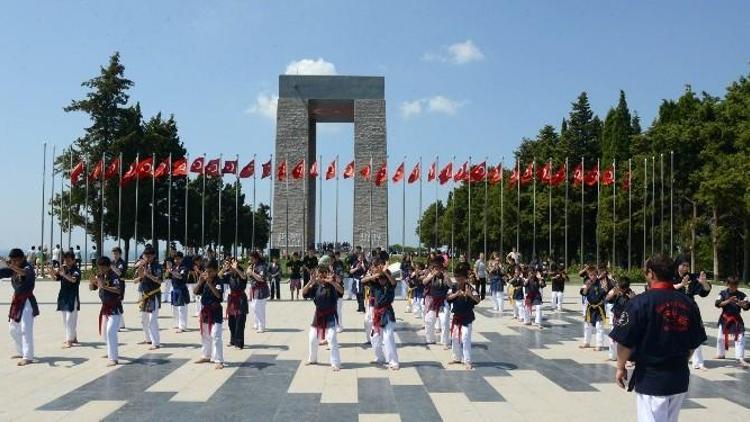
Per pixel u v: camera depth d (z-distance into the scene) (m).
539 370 14.30
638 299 6.63
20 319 14.68
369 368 14.34
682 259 15.18
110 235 64.56
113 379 13.01
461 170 54.25
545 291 41.09
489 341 19.17
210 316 14.39
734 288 15.70
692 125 57.72
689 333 6.49
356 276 27.27
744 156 49.50
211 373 13.67
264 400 11.28
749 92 55.31
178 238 70.56
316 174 55.00
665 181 58.66
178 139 72.00
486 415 10.34
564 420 10.05
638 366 6.61
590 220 69.94
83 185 61.84
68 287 17.31
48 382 12.70
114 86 63.09
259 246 117.94
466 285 14.68
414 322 23.75
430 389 12.23
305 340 18.72
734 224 57.25
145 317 17.66
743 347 15.29
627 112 69.88
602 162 70.94
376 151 65.75
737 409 10.89
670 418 6.52
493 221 78.31
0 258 15.08
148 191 63.97
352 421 9.95
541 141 77.25
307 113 66.06
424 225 133.25
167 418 10.05
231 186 95.25
